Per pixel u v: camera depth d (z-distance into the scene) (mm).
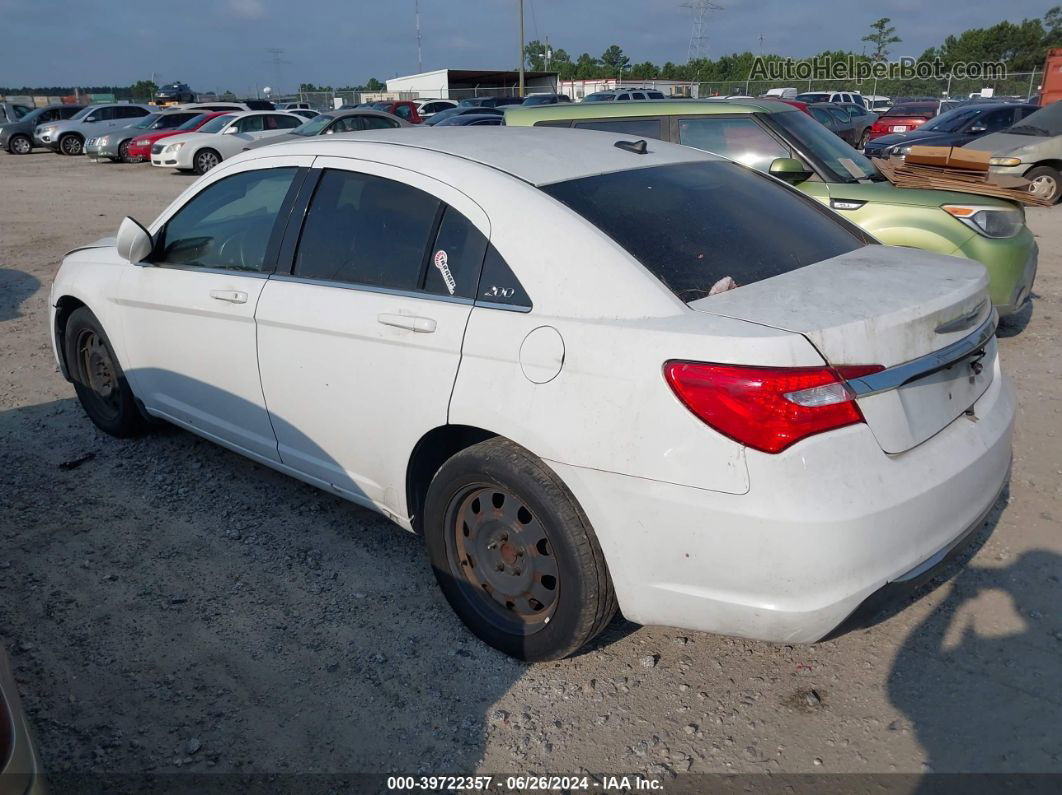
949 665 2955
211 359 3854
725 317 2441
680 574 2471
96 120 27828
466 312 2846
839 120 22375
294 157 3613
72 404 5496
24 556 3742
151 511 4117
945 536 2541
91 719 2793
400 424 3068
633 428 2447
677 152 3623
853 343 2350
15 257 10461
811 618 2336
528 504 2744
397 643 3146
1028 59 71500
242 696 2893
